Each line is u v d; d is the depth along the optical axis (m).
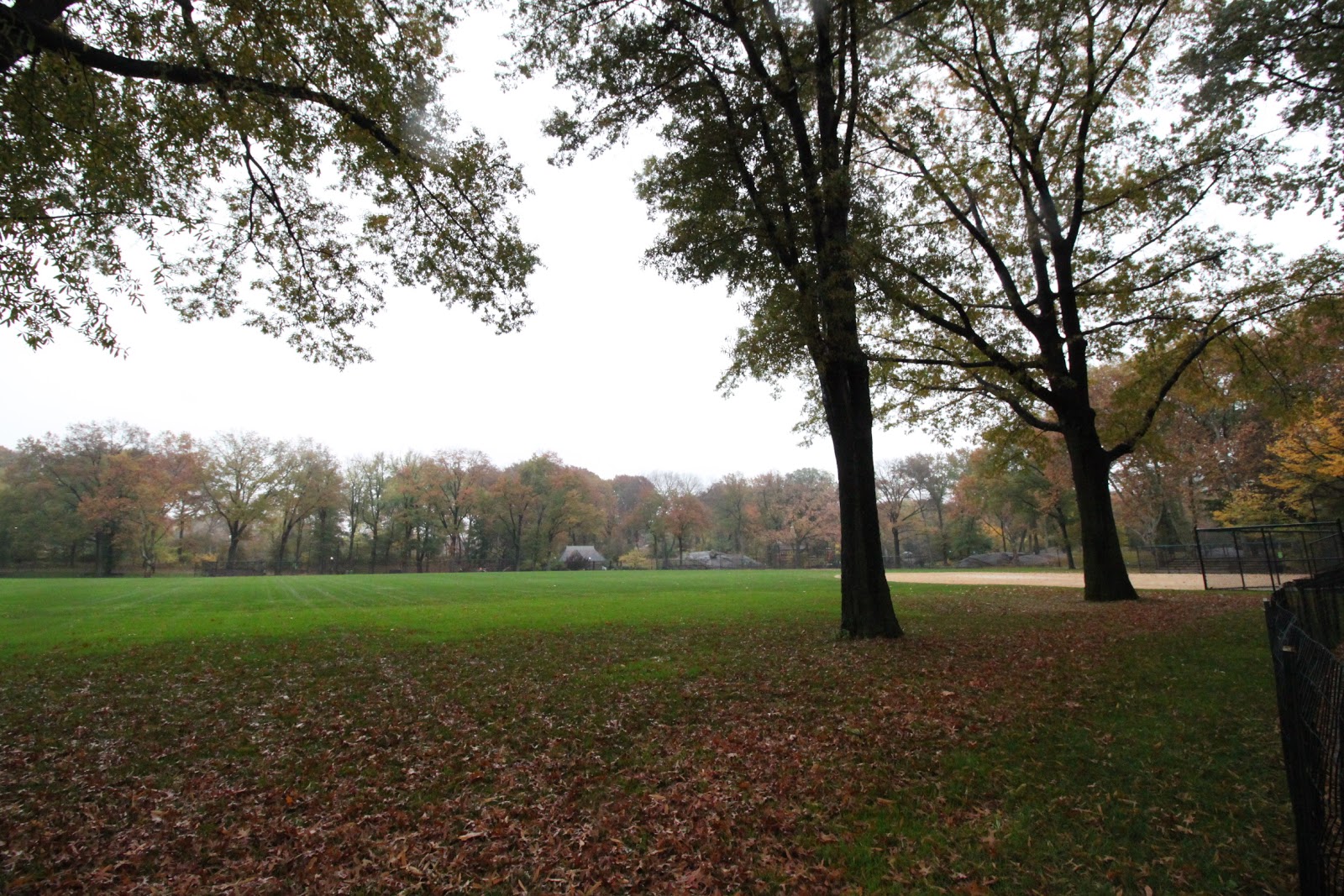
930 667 10.24
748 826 5.15
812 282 12.42
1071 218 18.92
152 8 8.77
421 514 83.88
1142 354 19.62
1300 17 12.03
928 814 5.23
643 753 6.89
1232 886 4.05
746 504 97.19
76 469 66.56
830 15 12.39
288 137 10.11
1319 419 26.91
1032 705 7.83
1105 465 19.59
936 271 13.76
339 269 13.15
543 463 92.56
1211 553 39.94
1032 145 17.83
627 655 12.52
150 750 7.24
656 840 4.99
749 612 19.92
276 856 4.87
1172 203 17.30
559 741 7.38
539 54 13.41
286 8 9.06
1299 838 3.62
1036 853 4.56
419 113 11.49
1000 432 22.12
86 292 9.27
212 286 12.50
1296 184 15.33
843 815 5.29
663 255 14.22
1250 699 7.57
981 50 17.91
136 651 13.45
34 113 7.95
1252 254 17.14
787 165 13.72
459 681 10.47
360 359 13.95
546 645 13.94
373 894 4.36
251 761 6.91
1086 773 5.79
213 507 73.44
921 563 87.06
